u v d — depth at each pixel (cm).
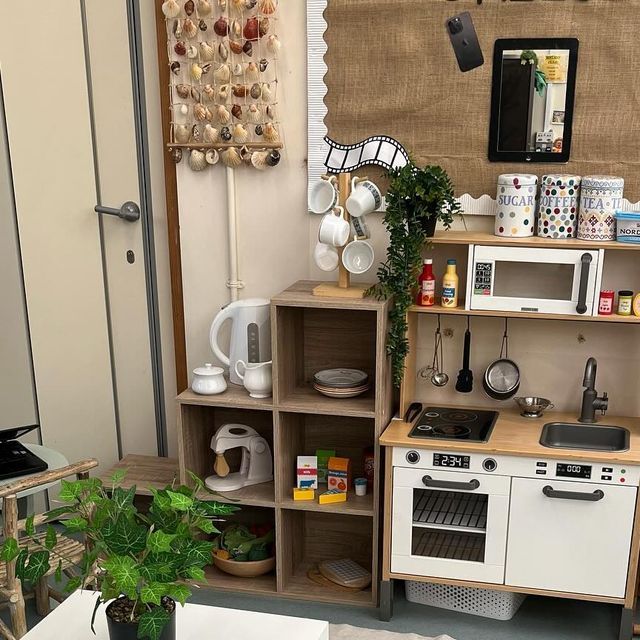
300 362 299
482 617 275
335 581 290
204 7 286
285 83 290
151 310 330
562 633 265
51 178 325
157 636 161
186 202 309
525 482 254
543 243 257
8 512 217
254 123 294
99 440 349
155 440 344
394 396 293
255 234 305
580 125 267
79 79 315
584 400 275
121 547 165
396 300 265
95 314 336
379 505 275
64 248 331
